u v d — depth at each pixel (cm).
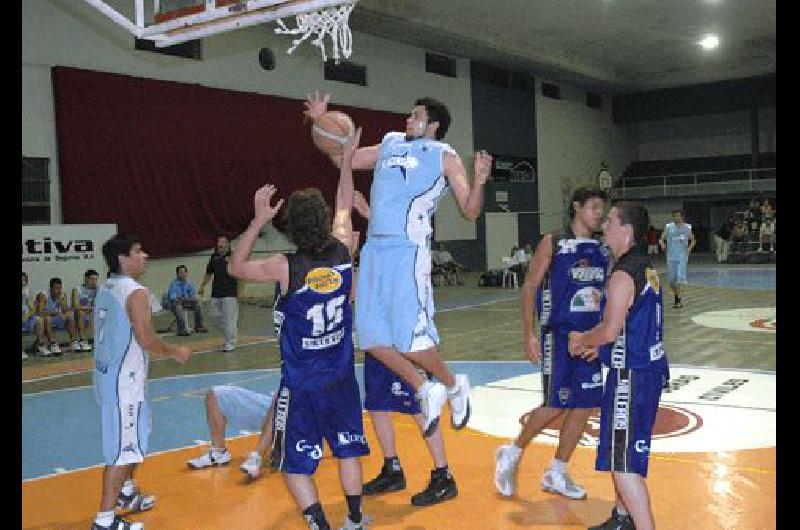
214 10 733
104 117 1745
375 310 450
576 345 411
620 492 387
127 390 446
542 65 3028
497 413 739
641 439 381
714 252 3884
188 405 829
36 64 1650
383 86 2531
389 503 500
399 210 449
